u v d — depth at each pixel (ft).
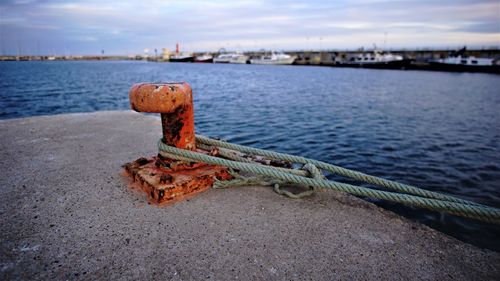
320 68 252.83
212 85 91.35
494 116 40.65
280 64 326.44
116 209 6.59
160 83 7.16
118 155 10.24
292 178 7.25
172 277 4.65
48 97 60.08
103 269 4.79
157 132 13.42
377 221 6.45
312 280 4.67
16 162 9.47
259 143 26.12
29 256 5.05
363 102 54.49
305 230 6.00
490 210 5.94
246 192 7.61
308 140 27.17
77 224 6.01
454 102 55.36
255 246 5.44
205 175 7.63
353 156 22.53
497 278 4.88
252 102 53.42
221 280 4.61
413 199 6.47
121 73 164.35
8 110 45.37
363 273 4.86
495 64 174.81
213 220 6.24
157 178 7.39
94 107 49.24
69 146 11.24
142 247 5.34
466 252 5.51
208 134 29.09
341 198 7.51
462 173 18.95
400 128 32.60
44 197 7.12
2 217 6.22
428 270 4.99
